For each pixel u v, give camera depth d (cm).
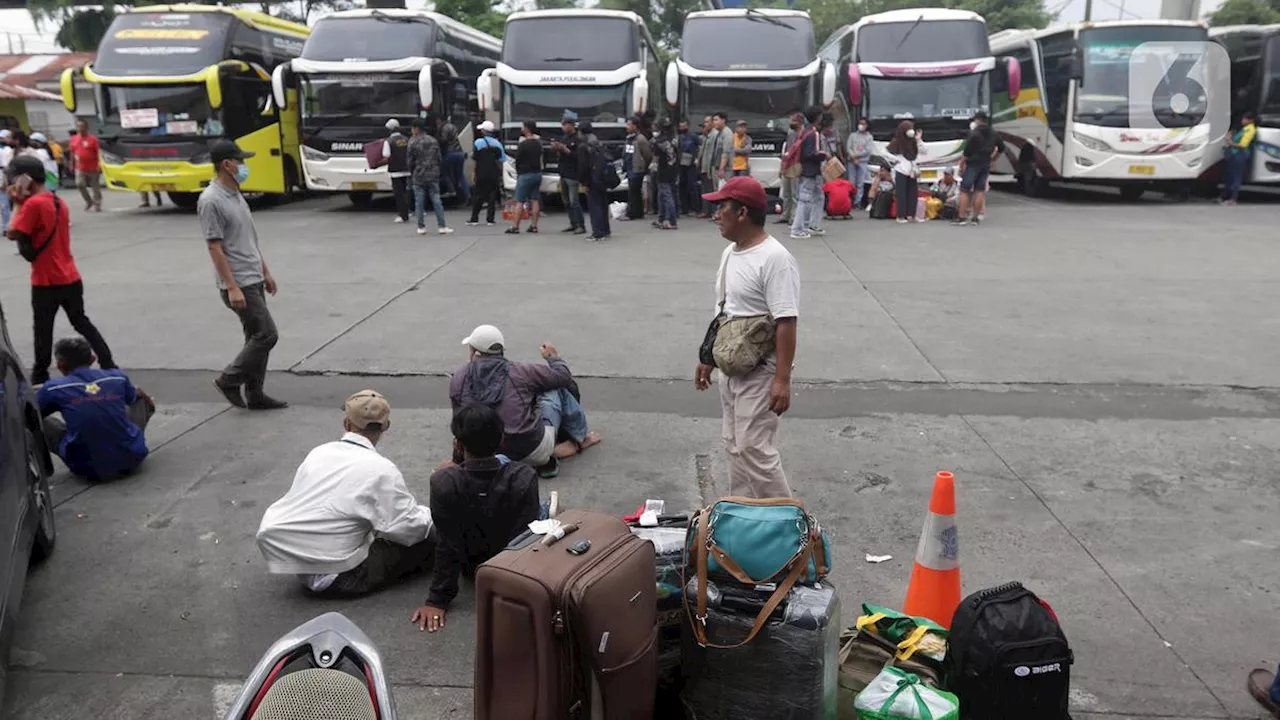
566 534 276
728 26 1719
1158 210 1703
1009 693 274
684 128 1616
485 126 1535
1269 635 364
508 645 261
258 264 618
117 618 383
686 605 291
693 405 650
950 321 866
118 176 1748
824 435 589
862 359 749
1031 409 635
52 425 502
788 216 1528
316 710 211
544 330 843
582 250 1269
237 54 1791
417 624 376
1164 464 539
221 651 360
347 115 1723
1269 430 593
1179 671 341
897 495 499
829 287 1014
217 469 538
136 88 1712
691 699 293
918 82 1738
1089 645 358
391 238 1404
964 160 1498
